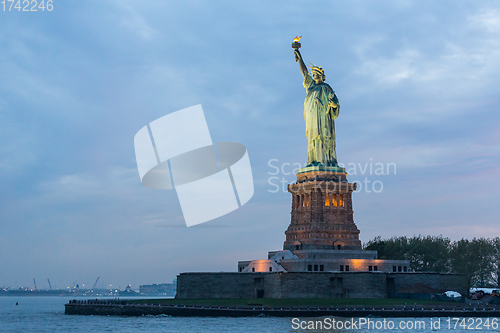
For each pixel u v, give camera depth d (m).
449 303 192.00
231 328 158.50
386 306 183.50
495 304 196.62
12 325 192.12
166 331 155.88
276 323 167.62
